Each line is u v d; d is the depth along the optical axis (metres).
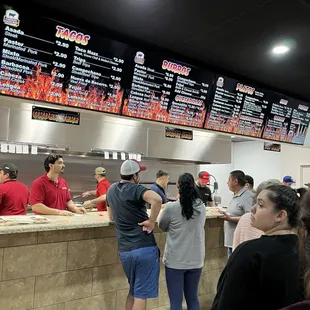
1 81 1.98
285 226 1.20
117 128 5.05
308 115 3.83
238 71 2.96
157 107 2.62
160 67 2.58
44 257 2.40
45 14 2.03
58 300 2.45
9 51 1.97
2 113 4.14
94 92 2.31
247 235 2.12
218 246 3.55
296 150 6.29
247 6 1.84
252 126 3.31
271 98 3.42
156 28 2.16
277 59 2.64
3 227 2.07
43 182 2.97
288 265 1.04
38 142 4.39
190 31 2.19
